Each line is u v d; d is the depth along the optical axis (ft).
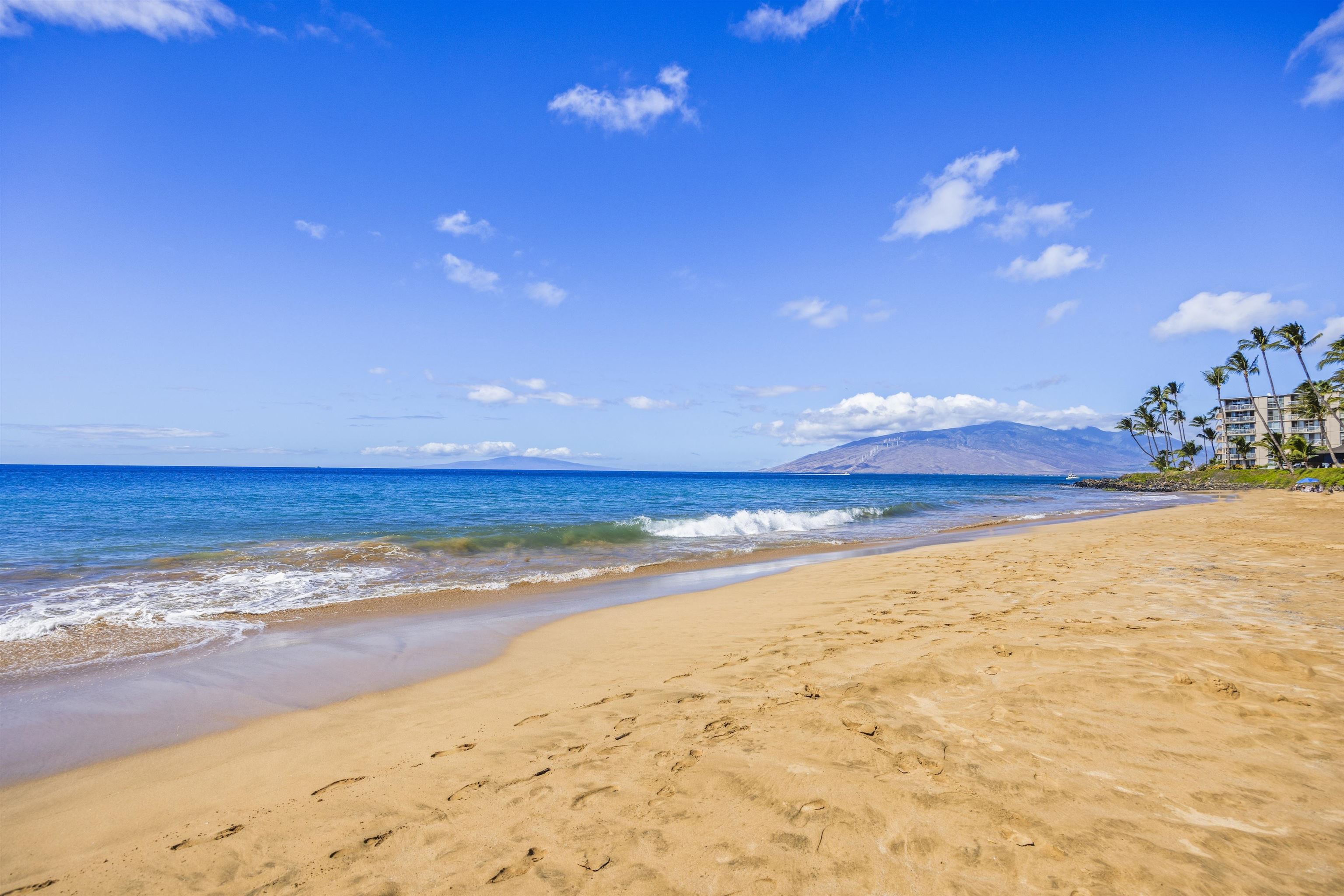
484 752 13.43
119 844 10.55
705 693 16.38
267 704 17.56
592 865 9.00
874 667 17.47
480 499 136.98
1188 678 15.49
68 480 243.19
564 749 13.28
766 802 10.44
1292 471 208.44
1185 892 7.75
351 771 12.96
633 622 26.76
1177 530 58.29
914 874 8.39
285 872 9.41
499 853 9.47
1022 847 8.86
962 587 30.50
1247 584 28.27
